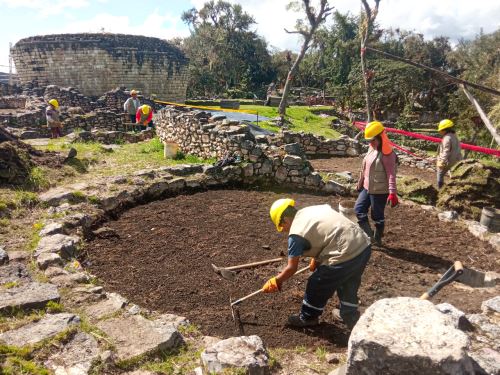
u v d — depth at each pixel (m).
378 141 5.78
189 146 11.16
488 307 3.83
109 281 4.86
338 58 53.75
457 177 8.13
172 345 3.42
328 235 3.69
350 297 3.86
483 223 7.14
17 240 5.38
